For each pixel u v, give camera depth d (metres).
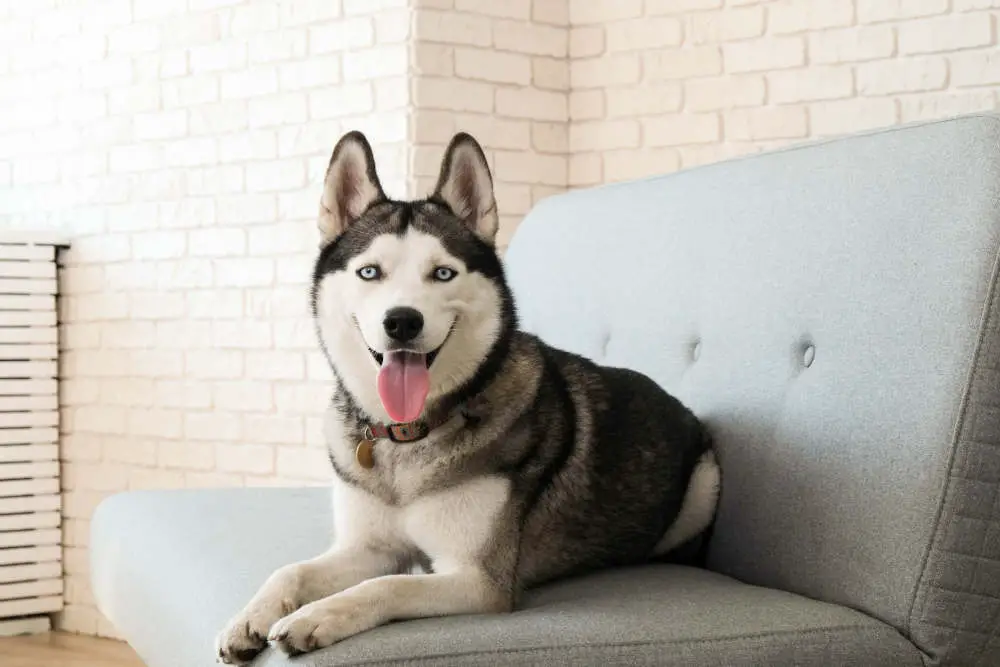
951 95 3.46
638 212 2.57
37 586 4.52
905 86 3.52
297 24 4.05
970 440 1.66
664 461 2.08
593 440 2.00
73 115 4.56
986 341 1.67
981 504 1.66
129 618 2.35
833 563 1.79
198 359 4.30
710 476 2.13
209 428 4.28
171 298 4.35
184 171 4.30
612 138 4.01
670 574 2.01
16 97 4.73
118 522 2.74
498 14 3.95
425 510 1.81
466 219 1.94
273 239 4.12
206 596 1.91
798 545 1.87
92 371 4.53
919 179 1.83
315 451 4.06
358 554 1.88
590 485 1.96
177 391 4.35
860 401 1.82
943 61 3.46
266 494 2.85
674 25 3.88
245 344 4.20
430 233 1.85
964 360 1.67
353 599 1.57
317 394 4.05
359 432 1.91
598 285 2.61
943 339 1.70
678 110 3.88
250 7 4.14
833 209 2.00
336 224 1.95
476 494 1.80
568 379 2.06
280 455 4.14
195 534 2.34
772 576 1.93
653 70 3.92
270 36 4.10
